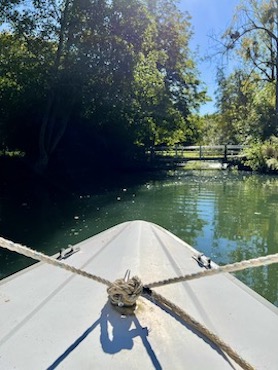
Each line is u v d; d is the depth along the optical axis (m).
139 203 8.32
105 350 1.48
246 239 5.51
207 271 1.75
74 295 1.97
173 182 12.11
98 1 12.53
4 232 5.85
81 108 14.02
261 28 17.41
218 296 2.07
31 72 12.52
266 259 1.59
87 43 12.76
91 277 1.84
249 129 18.70
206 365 1.44
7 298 1.97
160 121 18.48
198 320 1.79
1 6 11.90
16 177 11.73
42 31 12.55
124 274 2.25
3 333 1.64
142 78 15.20
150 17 13.95
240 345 1.63
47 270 2.39
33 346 1.54
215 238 5.55
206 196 9.27
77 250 2.84
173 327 1.63
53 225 6.29
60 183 11.49
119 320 1.65
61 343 1.55
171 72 21.77
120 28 13.30
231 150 20.28
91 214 7.16
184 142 28.59
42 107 13.41
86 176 13.45
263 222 6.55
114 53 13.12
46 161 13.48
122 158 16.48
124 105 14.52
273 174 14.45
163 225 6.34
